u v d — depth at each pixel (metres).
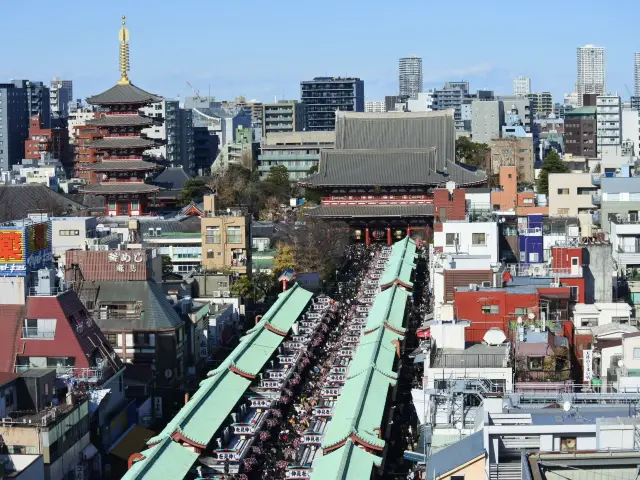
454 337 155.88
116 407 179.50
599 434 99.62
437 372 145.00
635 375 146.12
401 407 176.75
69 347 177.25
